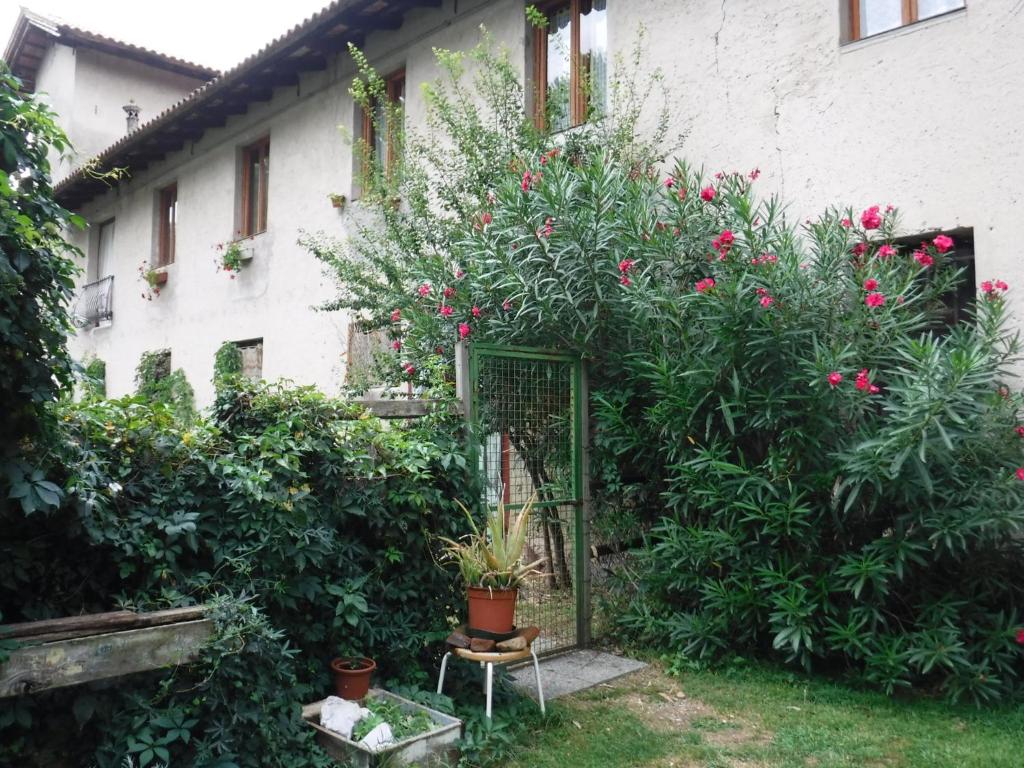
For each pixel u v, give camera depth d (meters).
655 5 6.74
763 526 4.47
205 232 12.49
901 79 5.24
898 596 4.32
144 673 2.87
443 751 3.18
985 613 4.11
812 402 4.25
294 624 3.45
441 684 3.65
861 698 4.08
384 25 9.32
